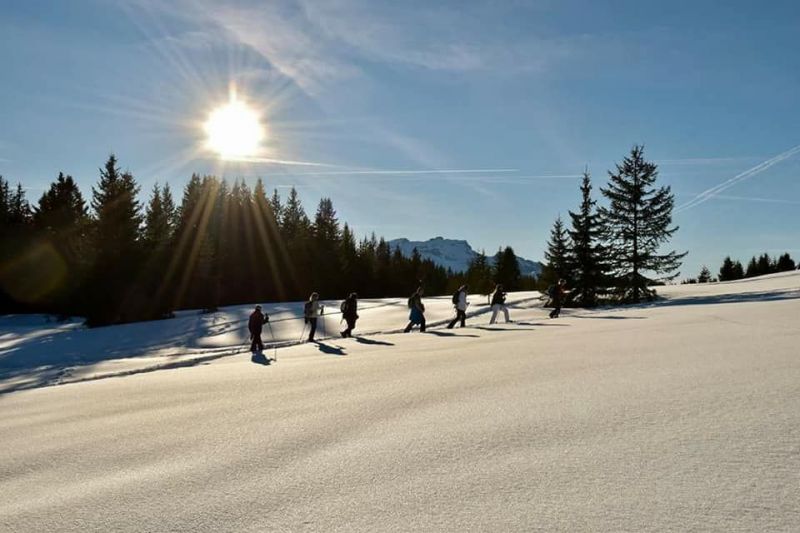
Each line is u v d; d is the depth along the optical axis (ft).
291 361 42.50
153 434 19.94
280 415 21.67
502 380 25.79
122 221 125.70
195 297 171.63
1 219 200.44
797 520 9.93
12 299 163.32
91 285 117.08
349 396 24.64
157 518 12.03
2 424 24.44
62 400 30.45
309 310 64.28
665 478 12.23
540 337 45.83
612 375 24.97
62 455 17.94
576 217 111.55
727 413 17.03
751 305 65.10
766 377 21.90
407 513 11.34
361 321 87.97
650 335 40.65
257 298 223.30
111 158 170.60
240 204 233.14
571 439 15.58
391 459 15.01
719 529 9.77
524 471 13.29
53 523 12.10
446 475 13.42
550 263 113.91
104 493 13.89
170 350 66.74
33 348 73.92
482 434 16.72
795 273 157.17
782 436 14.47
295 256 236.22
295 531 10.86
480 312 94.94
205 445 17.89
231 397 26.81
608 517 10.50
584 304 108.47
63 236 172.24
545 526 10.29
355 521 11.15
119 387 33.73
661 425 16.29
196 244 174.91
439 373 29.45
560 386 23.25
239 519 11.68
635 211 109.40
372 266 286.05
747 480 11.82
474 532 10.27
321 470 14.55
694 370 24.64
